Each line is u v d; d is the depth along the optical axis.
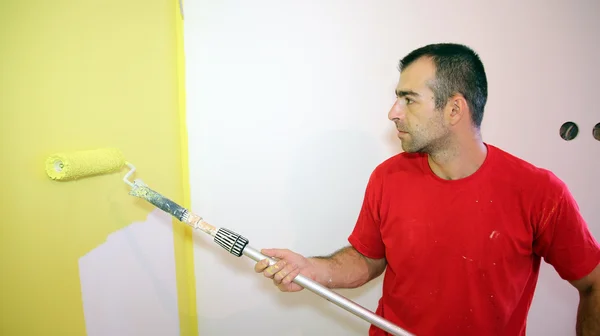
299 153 1.13
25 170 0.56
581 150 1.07
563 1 1.00
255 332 1.25
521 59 1.03
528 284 0.88
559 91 1.04
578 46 1.02
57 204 0.63
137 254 0.89
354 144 1.12
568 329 1.17
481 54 1.04
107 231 0.77
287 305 1.24
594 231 1.11
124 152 0.82
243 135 1.12
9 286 0.54
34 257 0.58
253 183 1.15
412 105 0.82
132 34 0.84
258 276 1.21
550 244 0.82
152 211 0.96
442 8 1.03
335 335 1.26
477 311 0.85
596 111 1.04
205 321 1.24
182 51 1.08
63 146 0.64
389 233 0.93
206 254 1.19
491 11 1.02
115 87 0.78
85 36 0.69
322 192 1.15
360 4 1.04
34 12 0.58
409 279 0.90
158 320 0.99
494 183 0.83
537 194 0.80
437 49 0.82
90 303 0.72
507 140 1.08
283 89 1.09
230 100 1.10
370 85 1.08
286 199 1.16
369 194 0.98
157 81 0.96
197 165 1.14
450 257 0.85
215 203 1.16
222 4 1.06
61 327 0.64
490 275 0.83
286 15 1.06
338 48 1.07
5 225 0.53
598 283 0.80
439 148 0.83
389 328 0.78
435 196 0.86
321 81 1.09
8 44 0.54
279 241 1.18
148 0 0.91
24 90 0.56
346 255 1.02
